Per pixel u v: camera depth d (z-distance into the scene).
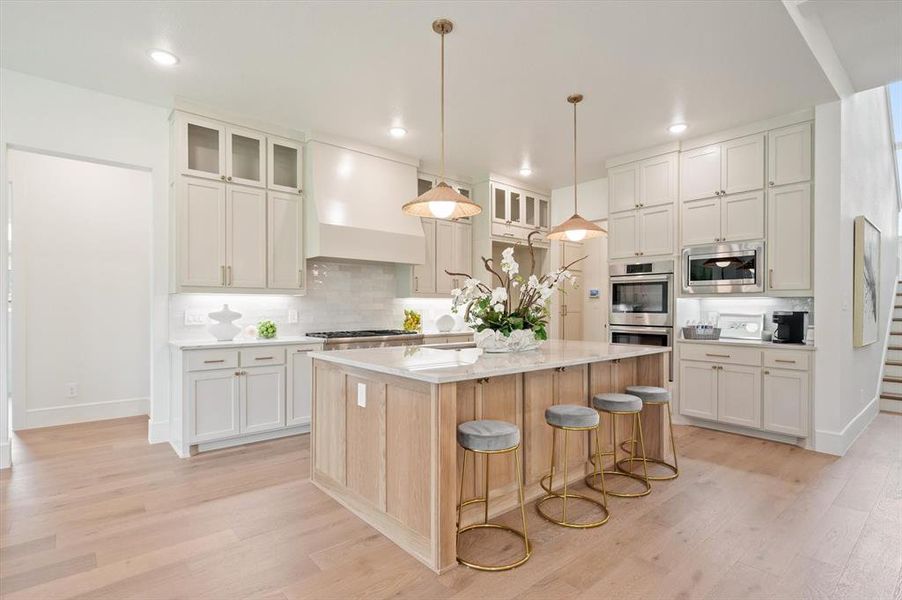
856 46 3.39
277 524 2.50
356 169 4.60
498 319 3.09
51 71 3.29
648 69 3.20
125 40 2.88
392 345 4.68
